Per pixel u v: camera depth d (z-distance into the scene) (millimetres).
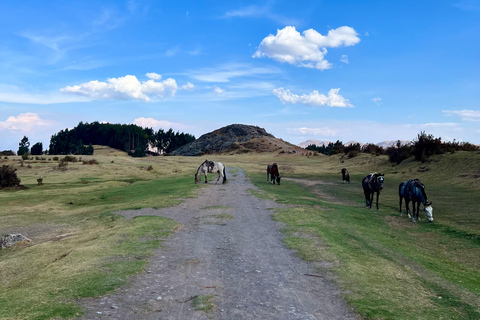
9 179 36406
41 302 6340
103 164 63812
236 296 7086
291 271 8781
